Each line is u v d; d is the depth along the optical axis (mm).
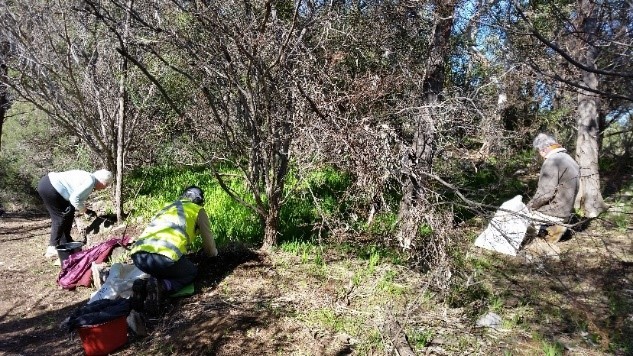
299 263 5570
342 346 4121
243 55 4660
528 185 7883
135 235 7070
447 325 4387
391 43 6133
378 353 3994
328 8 5094
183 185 9016
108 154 8414
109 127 8609
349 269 5434
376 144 4516
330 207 6555
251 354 4062
